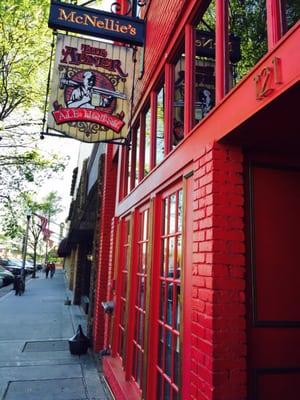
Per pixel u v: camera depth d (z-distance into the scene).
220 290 2.41
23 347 7.64
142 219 4.92
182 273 3.08
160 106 4.55
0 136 13.05
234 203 2.55
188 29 3.53
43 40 12.10
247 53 2.57
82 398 4.97
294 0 2.00
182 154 3.29
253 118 2.17
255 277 2.51
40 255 60.22
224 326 2.37
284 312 2.52
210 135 2.70
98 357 6.84
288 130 2.37
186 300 2.97
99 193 8.39
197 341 2.57
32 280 29.42
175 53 4.01
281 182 2.71
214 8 3.16
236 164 2.61
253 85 2.13
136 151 5.66
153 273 4.00
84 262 15.04
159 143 4.48
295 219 2.68
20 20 11.55
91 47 4.69
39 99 13.37
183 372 2.89
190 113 3.35
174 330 3.32
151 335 3.91
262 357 2.42
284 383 2.42
